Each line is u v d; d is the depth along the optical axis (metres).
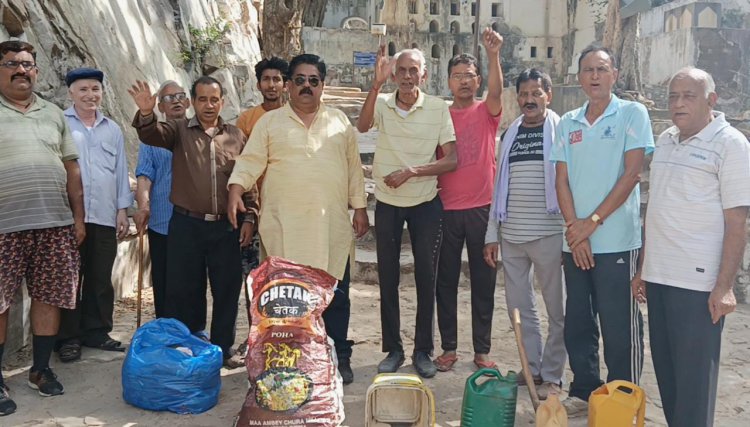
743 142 3.01
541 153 4.04
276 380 3.28
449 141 4.17
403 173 4.02
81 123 4.55
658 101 22.08
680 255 3.13
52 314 3.92
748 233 6.16
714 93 3.10
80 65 6.49
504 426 3.25
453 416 3.76
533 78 4.04
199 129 4.29
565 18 37.62
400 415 3.41
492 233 4.27
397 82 4.18
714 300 3.01
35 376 3.91
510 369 4.48
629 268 3.56
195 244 4.25
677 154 3.17
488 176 4.38
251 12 14.82
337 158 4.02
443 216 4.31
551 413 3.12
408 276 6.59
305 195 3.86
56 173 3.87
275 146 3.95
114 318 5.36
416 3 35.97
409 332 5.25
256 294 3.54
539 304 6.06
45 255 3.85
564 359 4.09
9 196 3.70
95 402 3.83
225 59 11.50
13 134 3.75
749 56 21.00
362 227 4.28
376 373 4.38
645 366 4.65
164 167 4.70
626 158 3.52
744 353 4.85
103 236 4.59
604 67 3.55
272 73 4.67
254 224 4.43
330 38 30.91
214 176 4.23
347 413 3.74
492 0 37.19
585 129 3.62
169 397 3.68
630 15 14.23
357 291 6.38
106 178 4.60
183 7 10.57
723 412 3.88
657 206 3.22
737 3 24.14
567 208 3.64
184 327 3.98
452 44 35.59
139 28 8.50
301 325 3.41
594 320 3.79
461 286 6.58
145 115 3.97
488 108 4.32
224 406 3.82
